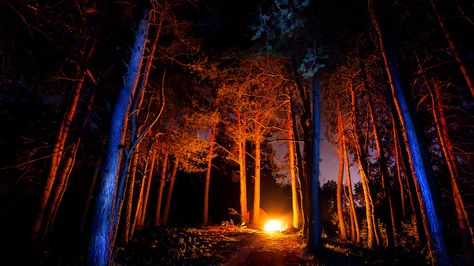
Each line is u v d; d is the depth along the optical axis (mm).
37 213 9305
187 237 13906
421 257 11555
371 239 14633
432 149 14914
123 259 9148
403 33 10938
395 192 20703
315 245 11516
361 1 9844
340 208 18266
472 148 12930
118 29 10992
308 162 13578
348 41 11492
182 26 11016
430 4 9914
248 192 33344
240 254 10758
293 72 13367
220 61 14000
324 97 16234
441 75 12281
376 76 14031
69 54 10547
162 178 22031
